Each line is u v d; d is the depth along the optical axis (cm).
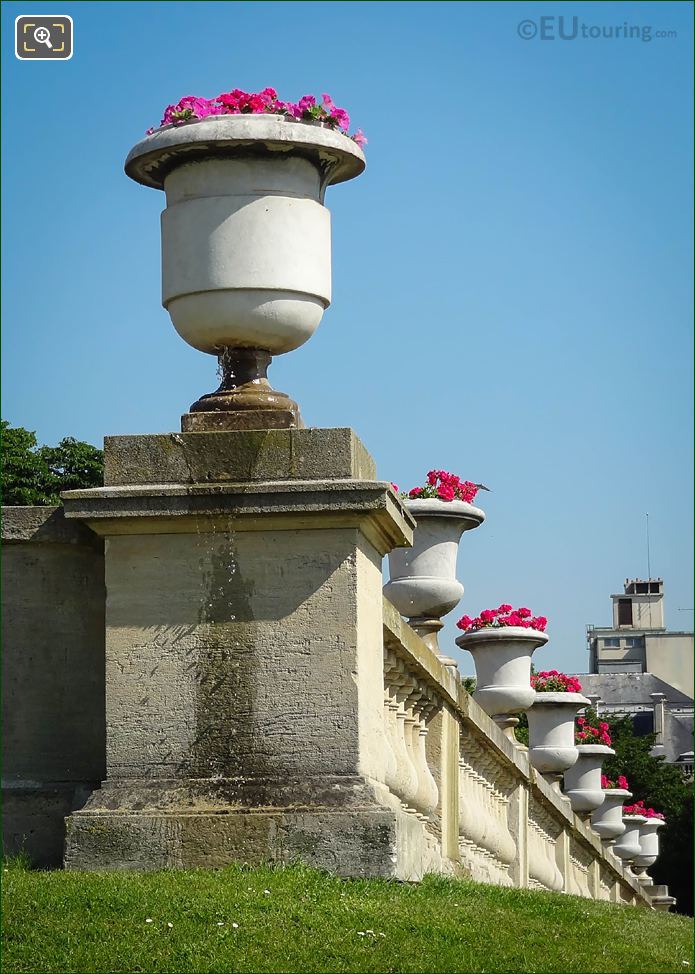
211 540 974
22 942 809
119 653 973
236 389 1005
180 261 1002
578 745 2958
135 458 982
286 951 812
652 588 9444
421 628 1591
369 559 1002
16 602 1052
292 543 967
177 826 943
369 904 891
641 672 9244
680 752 8712
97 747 1041
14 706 1045
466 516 1590
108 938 813
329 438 970
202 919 841
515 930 957
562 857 2450
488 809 1830
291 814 939
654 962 964
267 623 964
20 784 1038
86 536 1038
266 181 999
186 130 989
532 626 2091
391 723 1221
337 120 1018
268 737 955
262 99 1011
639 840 3881
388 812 936
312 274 1005
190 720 962
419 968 817
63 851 1024
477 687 2091
